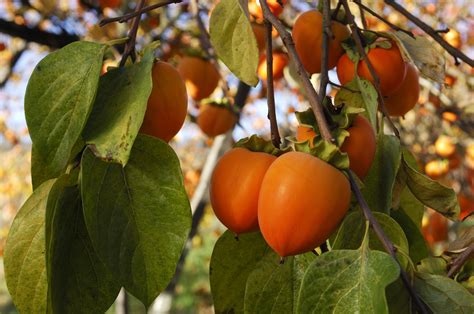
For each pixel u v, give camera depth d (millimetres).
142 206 644
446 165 2166
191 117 2479
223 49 735
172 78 688
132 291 636
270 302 689
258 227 656
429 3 3012
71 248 668
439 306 605
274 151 666
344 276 588
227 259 708
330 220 595
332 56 841
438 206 727
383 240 600
